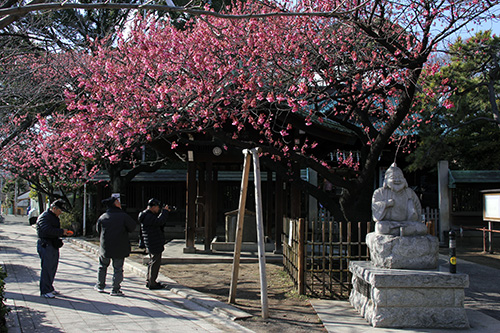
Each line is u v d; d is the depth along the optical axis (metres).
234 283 7.38
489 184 16.92
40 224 7.64
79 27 17.88
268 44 9.98
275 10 10.38
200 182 16.06
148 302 7.45
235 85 10.09
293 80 9.77
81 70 12.59
